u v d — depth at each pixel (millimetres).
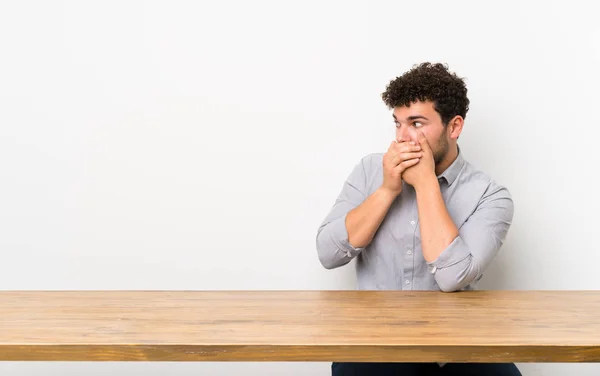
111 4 2379
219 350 1381
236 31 2377
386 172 1880
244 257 2461
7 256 2477
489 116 2375
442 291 1849
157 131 2420
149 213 2455
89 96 2410
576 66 2342
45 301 1748
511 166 2387
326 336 1429
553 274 2428
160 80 2400
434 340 1401
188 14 2375
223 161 2426
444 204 1854
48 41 2395
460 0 2340
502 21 2340
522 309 1664
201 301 1748
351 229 1913
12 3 2385
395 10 2348
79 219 2461
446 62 2352
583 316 1604
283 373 2525
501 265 2439
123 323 1533
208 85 2396
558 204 2395
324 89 2381
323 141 2398
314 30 2365
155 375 2527
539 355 1382
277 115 2398
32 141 2430
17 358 1383
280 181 2424
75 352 1382
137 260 2475
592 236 2400
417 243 1990
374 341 1394
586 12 2322
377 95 2371
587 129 2361
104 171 2439
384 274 2023
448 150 1942
